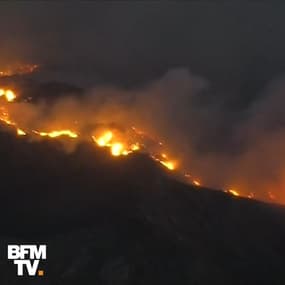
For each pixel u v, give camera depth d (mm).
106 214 173875
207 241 174000
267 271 170500
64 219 172625
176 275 160250
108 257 160250
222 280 163000
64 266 158375
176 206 182750
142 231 168375
